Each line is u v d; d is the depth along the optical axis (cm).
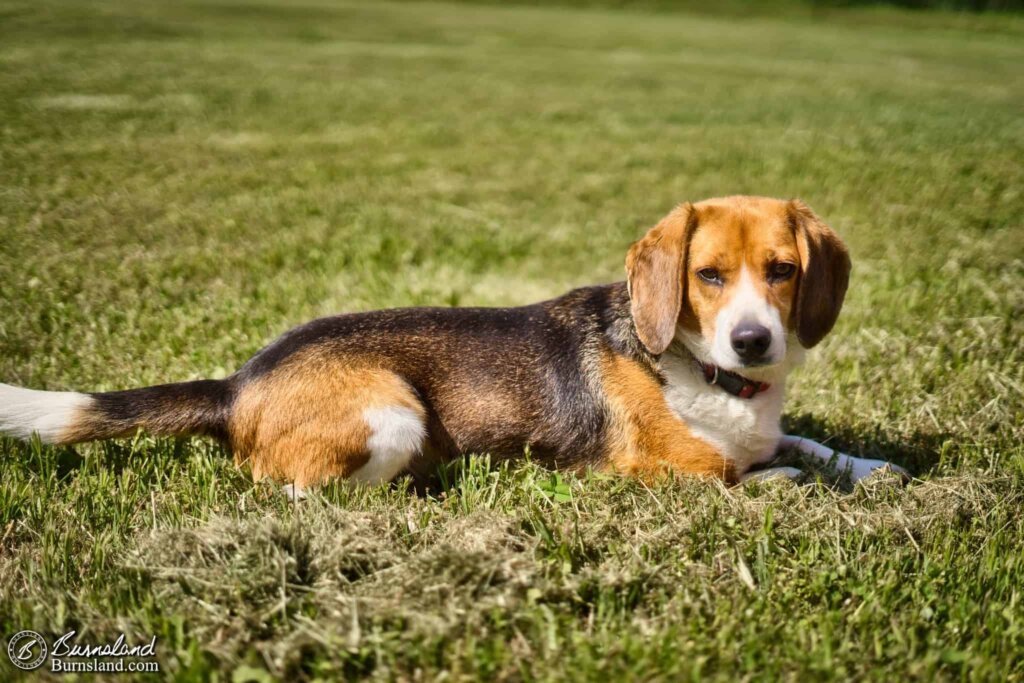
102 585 169
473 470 185
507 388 189
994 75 740
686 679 158
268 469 185
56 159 337
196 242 261
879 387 210
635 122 484
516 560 168
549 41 968
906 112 509
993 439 195
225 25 894
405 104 518
